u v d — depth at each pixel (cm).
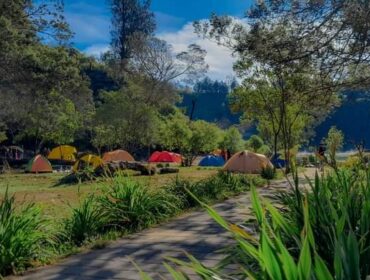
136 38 6950
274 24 1266
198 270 250
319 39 1197
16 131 6144
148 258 630
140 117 5534
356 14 1057
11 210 640
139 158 6175
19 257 590
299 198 397
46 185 2181
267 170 1988
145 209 898
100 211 823
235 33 1436
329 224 327
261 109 3094
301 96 1552
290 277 208
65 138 5638
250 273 244
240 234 260
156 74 6725
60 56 2647
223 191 1387
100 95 6762
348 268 219
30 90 2564
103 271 571
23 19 2391
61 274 565
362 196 411
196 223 905
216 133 5356
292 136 3447
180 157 4809
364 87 1397
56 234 720
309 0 1174
